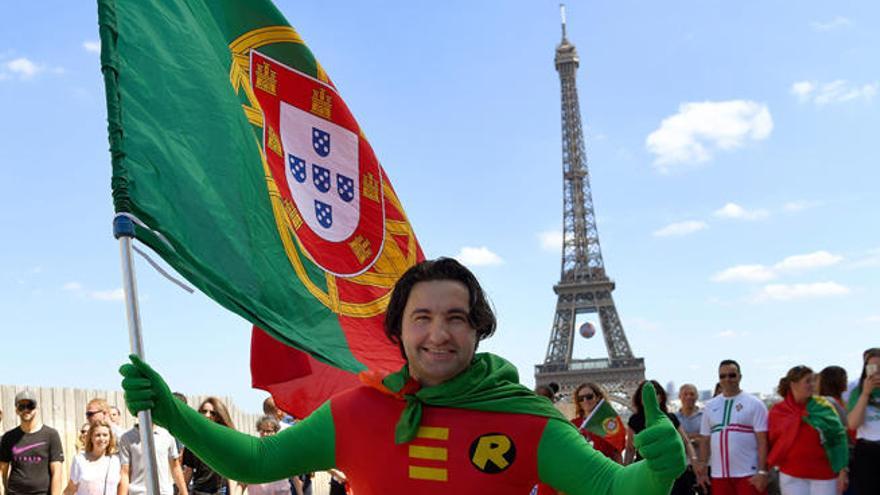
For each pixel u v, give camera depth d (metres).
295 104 7.89
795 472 16.53
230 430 4.81
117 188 5.58
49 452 16.25
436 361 4.55
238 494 18.22
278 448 4.80
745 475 17.20
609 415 16.30
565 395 110.00
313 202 7.69
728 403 17.52
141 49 6.17
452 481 4.45
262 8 7.79
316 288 7.05
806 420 16.50
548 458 4.46
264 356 7.41
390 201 8.41
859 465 16.75
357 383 7.48
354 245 7.84
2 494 16.02
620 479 4.10
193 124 6.31
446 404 4.55
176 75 6.34
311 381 7.45
